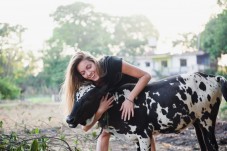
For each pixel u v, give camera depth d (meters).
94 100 4.17
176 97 4.28
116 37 44.41
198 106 4.36
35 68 41.56
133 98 4.23
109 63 4.32
